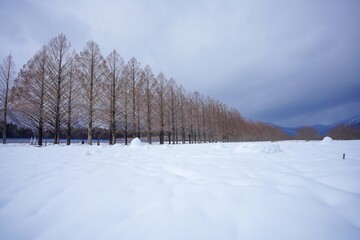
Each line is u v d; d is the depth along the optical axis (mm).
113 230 1771
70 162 4918
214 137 36531
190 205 2172
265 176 3336
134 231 1739
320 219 1849
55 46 14820
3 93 16484
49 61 14578
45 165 4461
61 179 3219
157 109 22188
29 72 14711
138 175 3506
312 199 2281
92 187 2807
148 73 21797
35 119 14164
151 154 6969
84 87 15656
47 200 2426
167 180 3174
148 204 2234
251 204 2164
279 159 5379
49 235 1772
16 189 2787
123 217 1983
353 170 3414
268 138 62781
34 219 2045
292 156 6051
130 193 2564
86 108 15539
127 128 19547
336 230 1679
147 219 1920
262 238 1604
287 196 2361
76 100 15992
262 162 4848
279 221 1823
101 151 7934
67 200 2398
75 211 2146
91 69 15797
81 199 2412
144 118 20594
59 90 14586
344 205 2131
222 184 2877
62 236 1744
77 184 2939
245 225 1778
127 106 19109
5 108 16375
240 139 48375
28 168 4102
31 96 14117
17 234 1823
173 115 24953
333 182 2965
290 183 2900
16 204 2354
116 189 2713
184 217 1932
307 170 3779
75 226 1876
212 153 7203
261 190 2572
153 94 21938
